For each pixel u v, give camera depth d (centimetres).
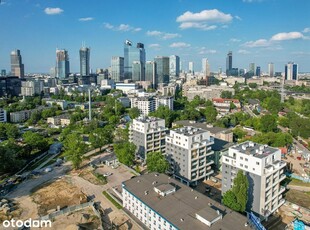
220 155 19800
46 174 19800
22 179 18888
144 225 12875
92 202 15038
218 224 10600
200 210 11312
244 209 12750
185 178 17425
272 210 13862
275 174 13625
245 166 13512
